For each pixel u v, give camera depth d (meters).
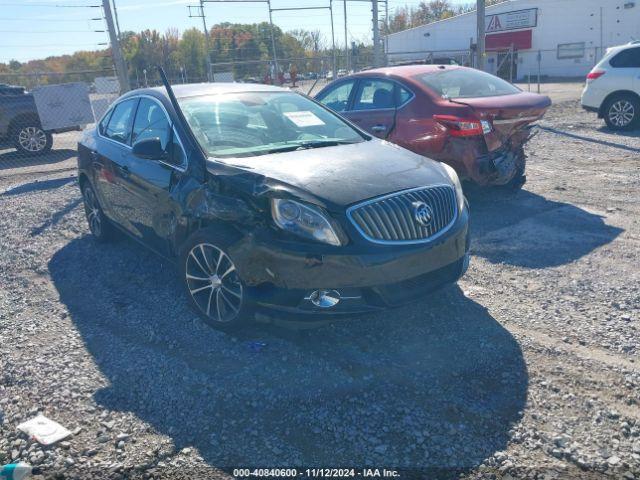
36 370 3.67
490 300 4.45
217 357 3.74
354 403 3.21
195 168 4.14
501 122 6.24
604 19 38.09
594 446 2.83
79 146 6.16
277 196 3.56
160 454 2.87
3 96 13.39
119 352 3.86
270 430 3.02
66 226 6.88
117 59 12.51
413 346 3.80
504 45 42.75
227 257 3.74
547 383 3.34
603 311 4.20
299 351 3.77
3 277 5.40
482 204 7.11
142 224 4.91
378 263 3.45
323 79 24.33
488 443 2.88
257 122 4.76
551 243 5.64
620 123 12.61
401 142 6.57
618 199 7.10
